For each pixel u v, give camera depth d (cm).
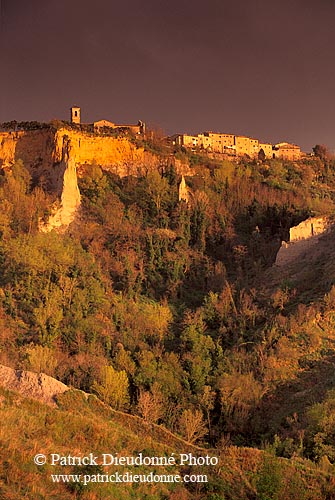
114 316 6372
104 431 3338
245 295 6844
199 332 6038
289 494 3020
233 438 4462
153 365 5188
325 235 7925
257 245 8394
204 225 8650
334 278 6519
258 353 5378
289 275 7388
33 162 9631
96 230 8381
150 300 7112
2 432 2977
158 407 4559
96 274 7050
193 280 7669
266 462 3191
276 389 4950
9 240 7288
